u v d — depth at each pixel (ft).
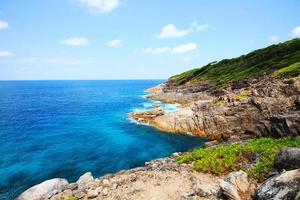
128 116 202.28
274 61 270.87
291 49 294.66
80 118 206.49
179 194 45.01
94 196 48.08
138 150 121.08
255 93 155.74
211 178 51.08
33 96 449.89
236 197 39.29
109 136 146.51
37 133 153.99
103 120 194.80
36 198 53.06
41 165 99.81
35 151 117.91
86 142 133.80
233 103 151.94
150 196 45.42
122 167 98.99
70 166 99.30
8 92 564.30
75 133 153.79
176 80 447.01
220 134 143.95
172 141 138.00
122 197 46.29
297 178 33.40
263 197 35.63
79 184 55.83
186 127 155.94
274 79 190.29
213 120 150.51
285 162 44.57
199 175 52.80
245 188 42.80
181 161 63.77
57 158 108.27
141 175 55.16
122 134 151.12
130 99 363.35
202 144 132.57
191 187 47.16
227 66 368.89
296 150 44.21
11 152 116.16
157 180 51.57
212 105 158.92
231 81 271.08
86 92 561.84
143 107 265.54
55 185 56.90
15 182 84.33
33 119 204.33
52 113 236.22
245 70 296.71
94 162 104.12
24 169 95.45
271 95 147.33
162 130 160.04
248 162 55.72
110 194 48.29
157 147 126.62
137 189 48.32
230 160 56.29
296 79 153.58
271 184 36.11
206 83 327.06
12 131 159.43
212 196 42.29
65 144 129.90
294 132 87.40
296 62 232.73
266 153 56.85
